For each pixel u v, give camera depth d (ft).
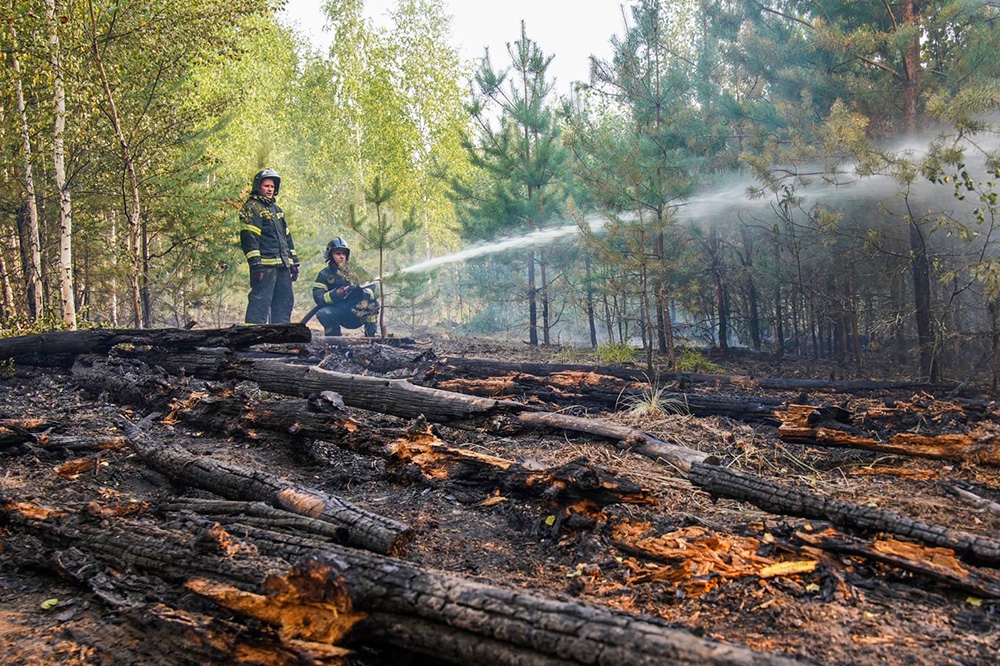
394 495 14.47
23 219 37.91
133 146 36.35
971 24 28.86
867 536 11.15
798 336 40.29
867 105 29.25
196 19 35.42
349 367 28.66
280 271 40.75
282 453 17.08
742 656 6.24
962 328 31.63
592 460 16.20
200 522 10.98
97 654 8.48
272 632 8.11
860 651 8.03
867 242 26.96
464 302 67.15
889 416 18.76
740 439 18.29
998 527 12.27
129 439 16.16
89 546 10.77
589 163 36.47
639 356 35.63
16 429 16.07
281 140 83.51
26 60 32.09
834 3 30.42
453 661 7.39
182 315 55.36
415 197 79.77
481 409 17.49
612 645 6.61
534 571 10.86
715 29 34.30
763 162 27.35
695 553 10.43
